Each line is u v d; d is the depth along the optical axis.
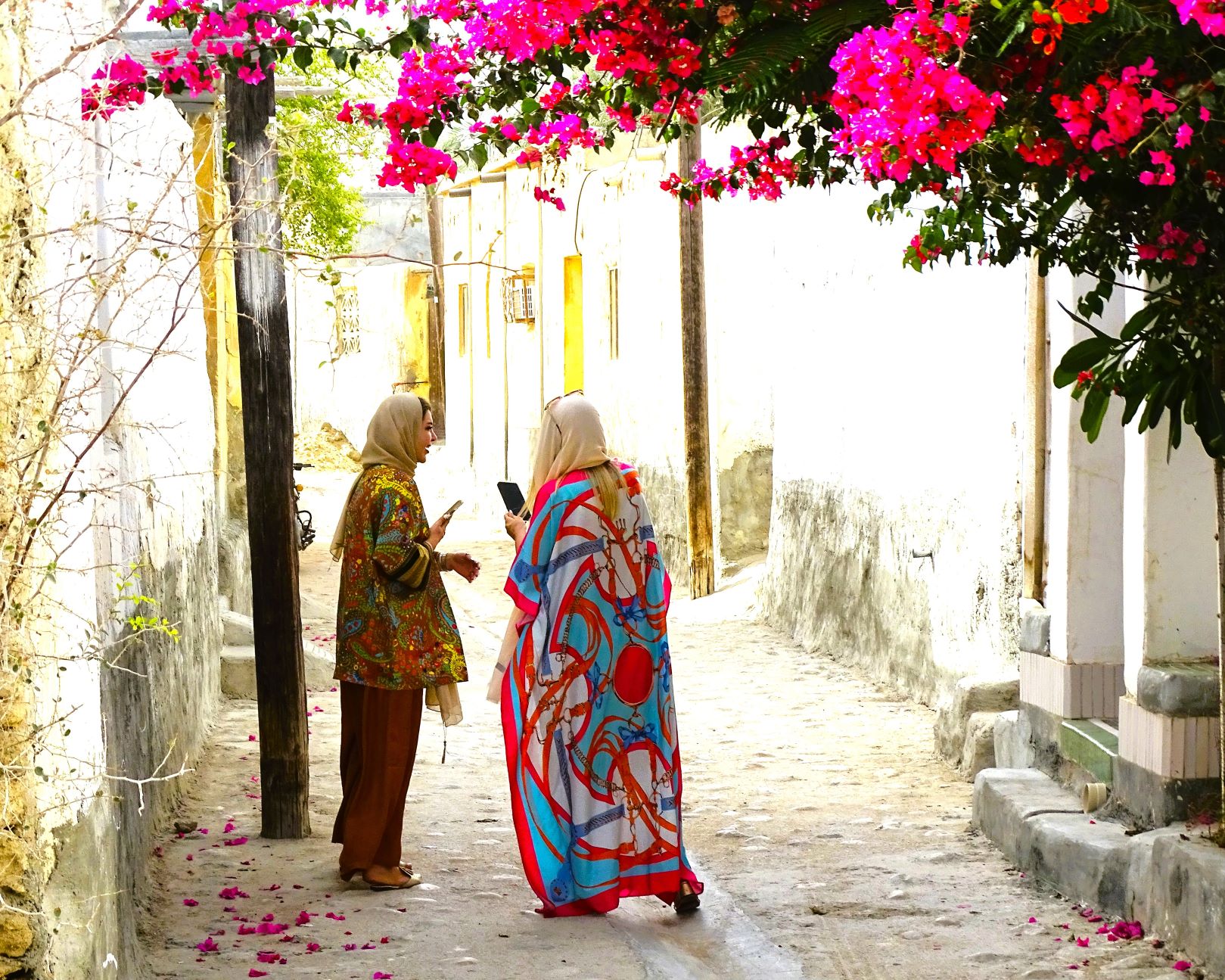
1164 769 5.18
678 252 14.96
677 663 11.37
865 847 6.30
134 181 5.58
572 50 4.41
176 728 6.77
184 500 7.63
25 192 3.15
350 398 32.97
